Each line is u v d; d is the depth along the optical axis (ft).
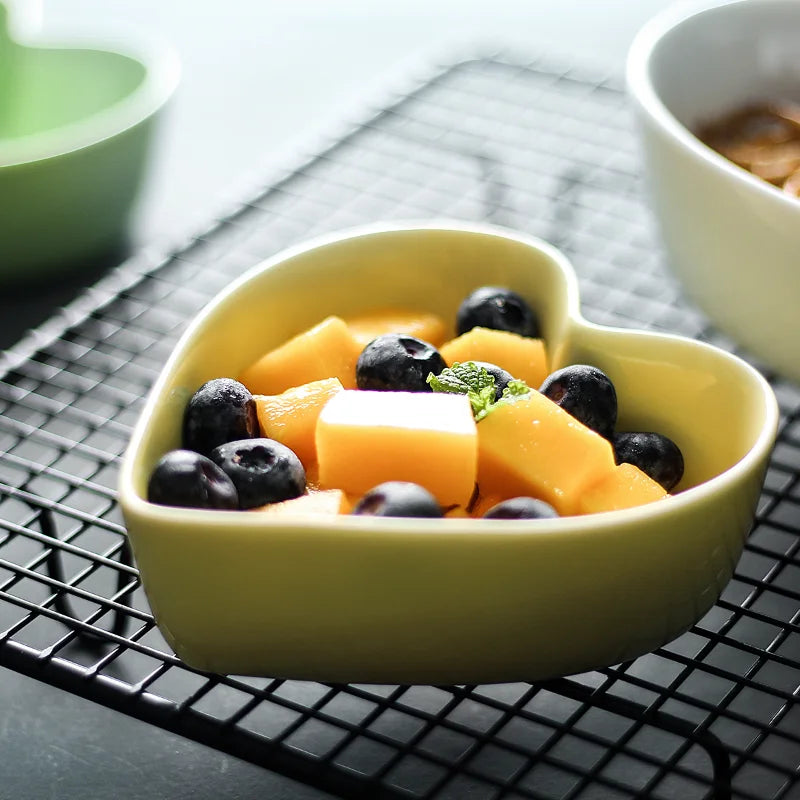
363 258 2.49
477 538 2.14
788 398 2.68
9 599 2.28
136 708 2.22
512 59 3.21
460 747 2.36
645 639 2.24
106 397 2.69
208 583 2.18
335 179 3.08
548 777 2.34
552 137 3.15
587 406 2.34
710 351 2.35
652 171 2.57
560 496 2.27
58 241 2.86
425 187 2.95
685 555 2.20
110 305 2.81
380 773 2.18
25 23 3.06
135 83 3.03
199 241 2.81
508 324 2.44
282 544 2.15
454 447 2.24
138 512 2.17
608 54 3.46
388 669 2.22
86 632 2.27
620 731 2.37
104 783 2.34
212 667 2.24
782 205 2.42
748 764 2.33
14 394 2.70
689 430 2.37
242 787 2.34
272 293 2.45
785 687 2.38
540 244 2.48
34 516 2.44
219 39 3.73
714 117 2.81
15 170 2.77
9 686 2.43
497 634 2.19
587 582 2.18
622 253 2.91
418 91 3.07
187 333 2.37
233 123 3.30
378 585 2.16
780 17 2.79
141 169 2.90
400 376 2.37
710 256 2.53
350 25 3.78
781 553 2.48
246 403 2.34
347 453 2.25
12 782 2.34
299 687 2.41
